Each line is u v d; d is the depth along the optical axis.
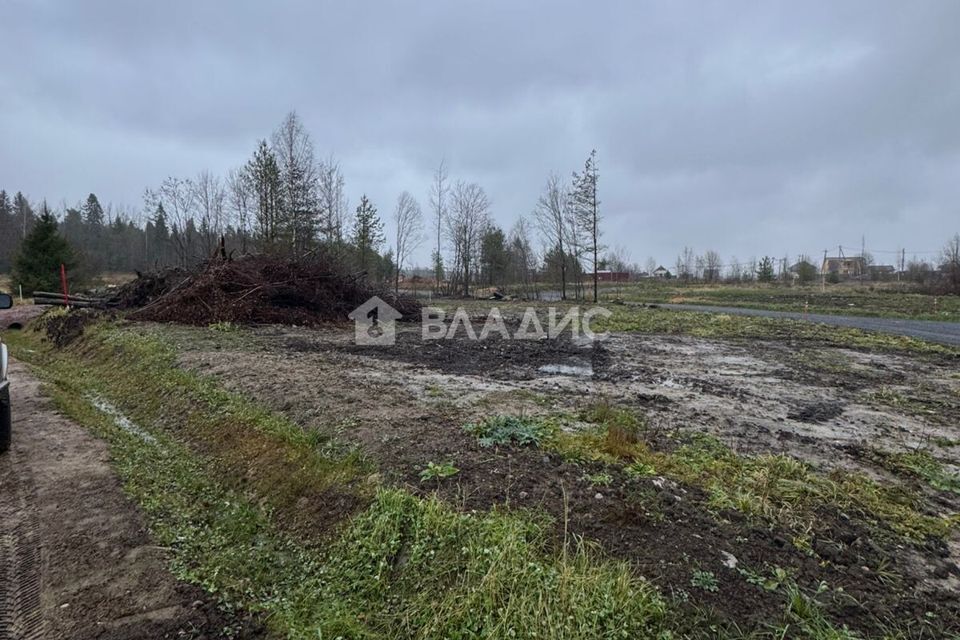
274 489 4.37
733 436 5.48
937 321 18.22
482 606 2.69
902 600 2.81
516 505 3.57
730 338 13.79
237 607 2.93
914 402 7.20
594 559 2.99
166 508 4.07
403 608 2.85
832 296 30.45
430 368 8.62
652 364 9.66
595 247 28.98
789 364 9.95
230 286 13.96
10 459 4.83
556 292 39.22
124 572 3.12
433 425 5.18
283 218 25.20
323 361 8.74
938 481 4.51
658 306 25.86
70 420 6.13
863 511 3.81
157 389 7.45
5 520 3.67
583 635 2.47
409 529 3.35
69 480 4.41
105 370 9.38
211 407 6.31
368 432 4.91
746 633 2.50
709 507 3.70
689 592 2.76
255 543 3.76
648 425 5.72
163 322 12.62
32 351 12.61
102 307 15.10
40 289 26.64
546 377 8.21
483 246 38.97
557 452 4.55
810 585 2.89
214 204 33.91
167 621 2.73
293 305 14.78
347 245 29.25
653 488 3.93
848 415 6.48
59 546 3.36
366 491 3.85
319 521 3.81
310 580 3.25
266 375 7.23
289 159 26.72
